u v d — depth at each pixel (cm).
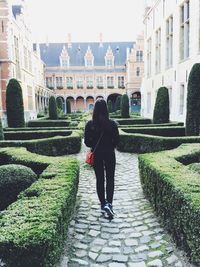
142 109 3059
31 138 1299
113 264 332
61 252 324
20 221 274
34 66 4053
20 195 377
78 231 417
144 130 1309
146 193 555
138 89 5425
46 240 240
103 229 424
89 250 363
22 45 3052
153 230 418
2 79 2512
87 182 691
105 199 497
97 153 467
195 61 1545
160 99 1592
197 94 1148
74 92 6038
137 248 368
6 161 692
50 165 538
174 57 1912
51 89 6003
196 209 290
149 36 2698
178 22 1822
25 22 3266
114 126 468
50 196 352
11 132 1291
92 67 6028
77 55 6184
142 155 623
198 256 289
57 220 282
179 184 373
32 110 3606
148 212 487
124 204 532
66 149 1123
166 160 552
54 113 2581
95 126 463
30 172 502
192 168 515
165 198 411
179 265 324
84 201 549
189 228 312
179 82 1830
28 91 3406
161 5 2233
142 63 5391
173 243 376
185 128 1238
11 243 235
